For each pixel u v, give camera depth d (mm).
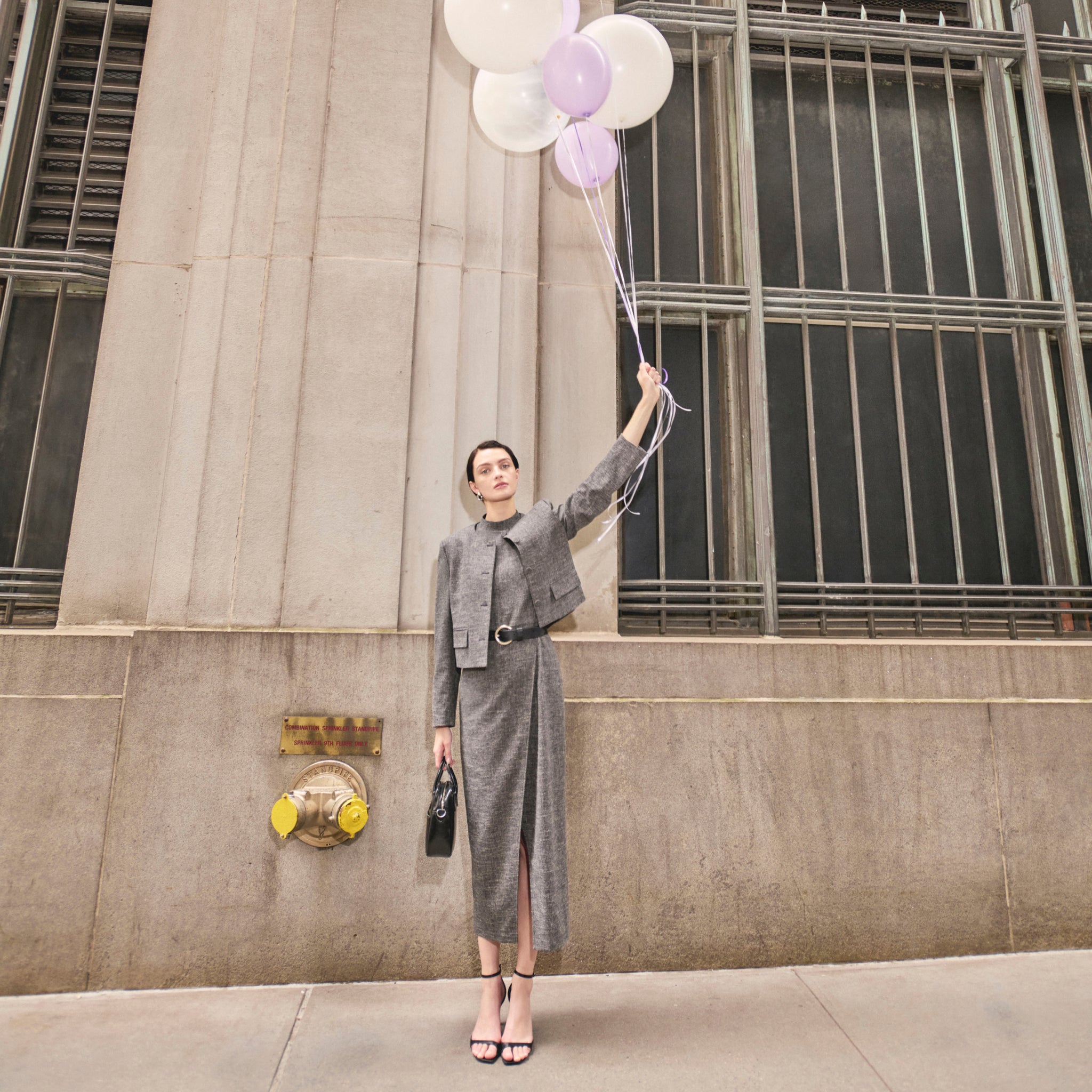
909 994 2266
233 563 2615
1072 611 3014
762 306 3180
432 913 2404
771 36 3447
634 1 3379
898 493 3350
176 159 3016
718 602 3107
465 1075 1831
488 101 2588
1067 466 3422
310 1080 1805
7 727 2400
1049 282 3615
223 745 2439
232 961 2328
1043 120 3508
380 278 2832
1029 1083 1802
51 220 3320
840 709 2654
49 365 2908
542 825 1963
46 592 2904
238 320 2783
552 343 2986
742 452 3271
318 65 3000
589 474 2893
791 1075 1841
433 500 2719
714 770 2572
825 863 2551
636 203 3492
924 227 3326
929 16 3990
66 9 3443
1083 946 2592
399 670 2527
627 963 2436
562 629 2768
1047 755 2709
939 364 3213
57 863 2344
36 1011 2143
